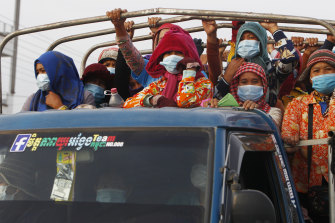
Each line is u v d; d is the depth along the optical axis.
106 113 4.03
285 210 4.13
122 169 3.67
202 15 5.79
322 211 5.04
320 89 5.75
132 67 7.34
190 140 3.67
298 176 5.68
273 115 6.14
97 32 7.12
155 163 3.63
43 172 3.88
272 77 7.29
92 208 3.57
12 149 4.11
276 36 7.06
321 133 5.57
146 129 3.82
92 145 3.85
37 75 6.69
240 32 7.27
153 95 6.11
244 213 3.09
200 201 3.39
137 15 6.27
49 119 4.18
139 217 3.44
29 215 3.67
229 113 3.94
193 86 5.84
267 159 4.18
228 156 3.58
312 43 8.32
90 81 7.58
